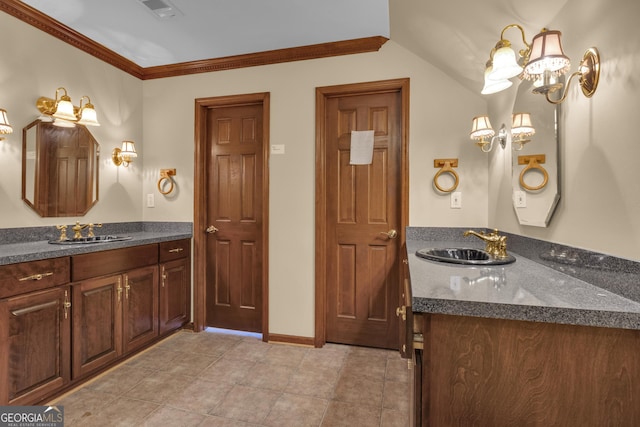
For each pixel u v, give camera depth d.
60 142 2.33
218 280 2.92
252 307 2.84
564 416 0.85
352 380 2.07
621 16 0.93
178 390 1.94
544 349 0.85
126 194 2.85
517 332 0.87
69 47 2.37
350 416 1.72
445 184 2.34
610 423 0.83
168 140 2.93
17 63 2.07
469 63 1.99
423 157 2.37
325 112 2.60
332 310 2.64
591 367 0.83
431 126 2.36
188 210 2.89
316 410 1.77
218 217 2.91
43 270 1.70
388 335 2.54
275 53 2.60
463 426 0.90
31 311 1.64
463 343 0.89
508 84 1.44
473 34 1.71
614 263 0.94
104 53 2.58
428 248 1.93
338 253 2.63
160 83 2.95
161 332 2.52
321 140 2.56
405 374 2.15
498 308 0.85
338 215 2.62
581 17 1.12
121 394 1.90
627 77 0.91
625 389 0.82
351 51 2.48
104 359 2.05
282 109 2.63
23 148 2.12
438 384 0.91
